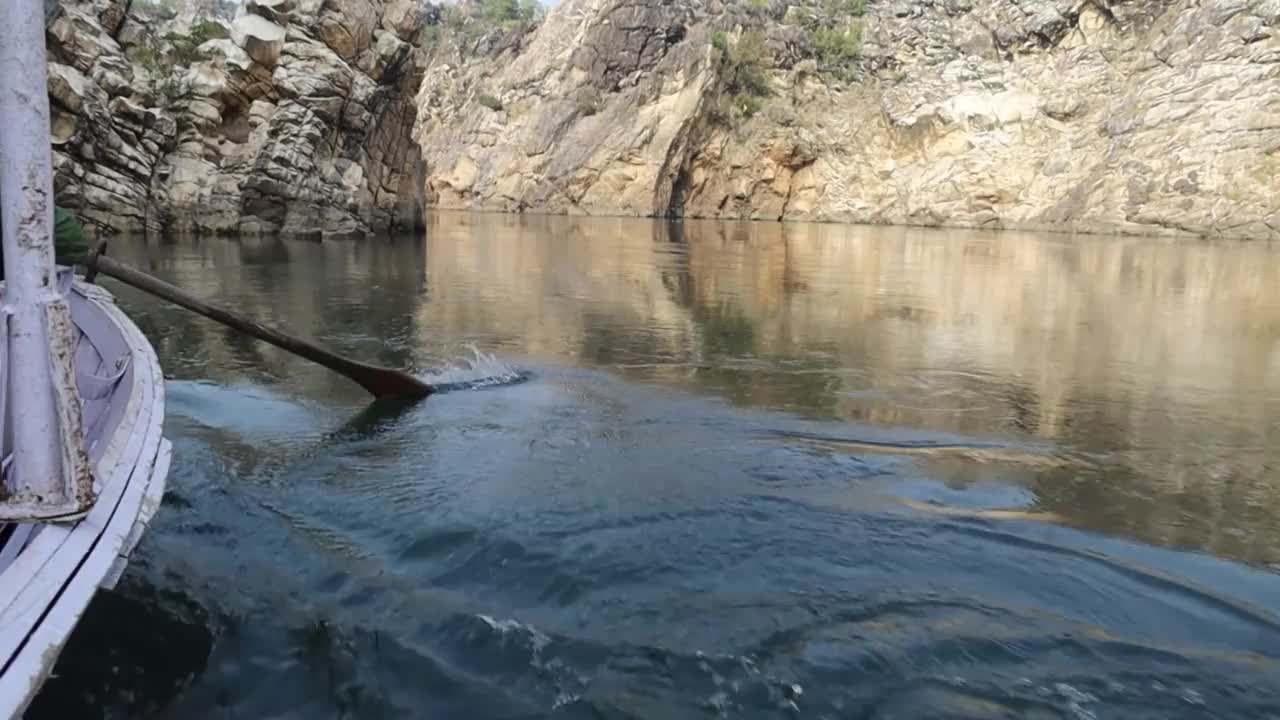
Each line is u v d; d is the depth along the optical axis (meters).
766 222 38.75
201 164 16.88
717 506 4.09
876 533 3.83
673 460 4.76
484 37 53.00
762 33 42.53
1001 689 2.72
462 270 13.82
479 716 2.56
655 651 2.89
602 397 6.15
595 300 10.97
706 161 42.16
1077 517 4.09
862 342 8.58
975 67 38.84
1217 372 7.41
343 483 4.29
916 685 2.73
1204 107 30.03
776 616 3.12
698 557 3.56
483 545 3.61
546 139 44.88
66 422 2.16
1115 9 35.34
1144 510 4.20
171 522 3.73
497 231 25.39
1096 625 3.10
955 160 37.12
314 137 17.91
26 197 2.02
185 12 17.64
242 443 4.86
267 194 17.42
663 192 41.66
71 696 2.56
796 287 12.98
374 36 18.97
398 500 4.07
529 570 3.42
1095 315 10.59
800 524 3.90
